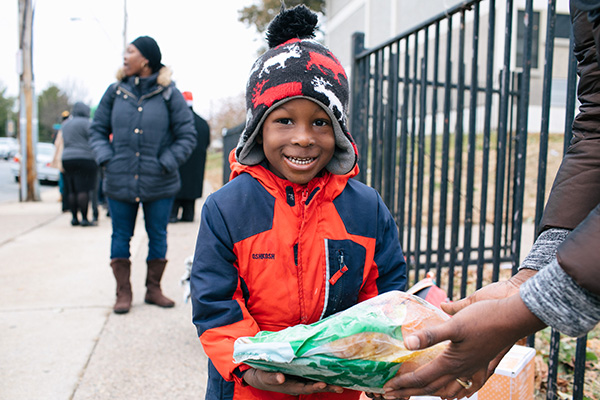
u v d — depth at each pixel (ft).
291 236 4.65
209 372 4.86
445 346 3.74
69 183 24.68
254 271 4.63
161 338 10.07
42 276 14.92
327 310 4.71
